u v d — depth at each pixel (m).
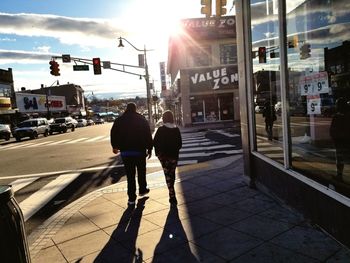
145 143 6.53
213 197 6.41
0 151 21.38
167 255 4.18
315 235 4.28
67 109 81.12
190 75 30.25
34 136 32.25
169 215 5.61
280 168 5.56
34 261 4.34
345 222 3.78
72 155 16.00
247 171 7.13
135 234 4.93
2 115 46.34
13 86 50.81
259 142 6.71
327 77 4.36
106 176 10.05
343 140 3.99
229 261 3.89
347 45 3.98
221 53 31.62
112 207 6.36
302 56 5.02
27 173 11.71
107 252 4.43
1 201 2.88
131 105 6.57
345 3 3.96
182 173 9.17
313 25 4.68
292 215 5.05
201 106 30.52
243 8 6.89
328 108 4.32
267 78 6.20
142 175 6.96
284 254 3.92
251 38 6.88
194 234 4.74
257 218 5.08
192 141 18.23
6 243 2.84
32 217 6.59
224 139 18.31
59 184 9.41
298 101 5.09
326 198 4.17
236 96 30.30
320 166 4.48
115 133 6.41
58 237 5.07
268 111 6.19
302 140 4.96
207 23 31.33
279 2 5.20
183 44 31.58
